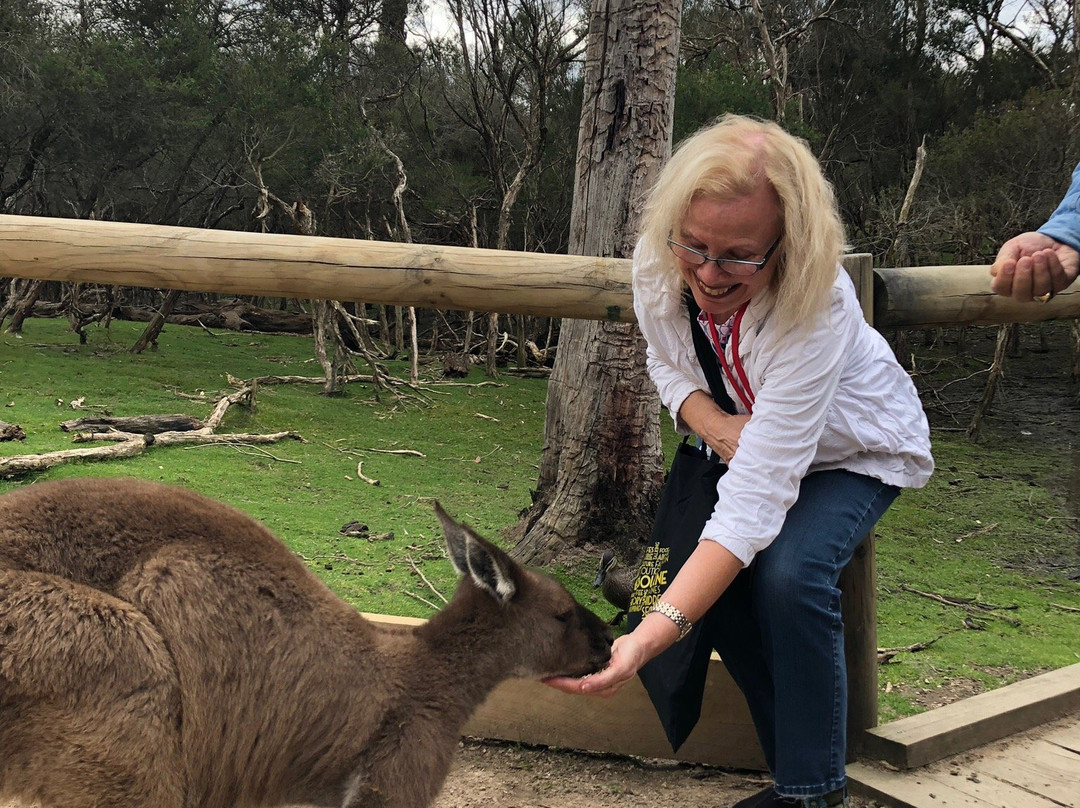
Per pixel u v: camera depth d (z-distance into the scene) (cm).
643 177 507
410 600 436
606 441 518
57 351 1071
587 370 518
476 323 1522
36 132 1353
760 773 320
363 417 912
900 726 308
